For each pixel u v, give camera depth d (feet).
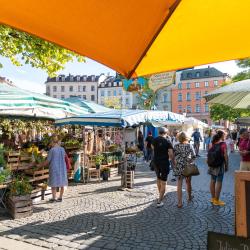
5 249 18.31
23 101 31.60
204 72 318.45
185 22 6.59
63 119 41.14
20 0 5.80
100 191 35.88
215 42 7.38
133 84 24.75
